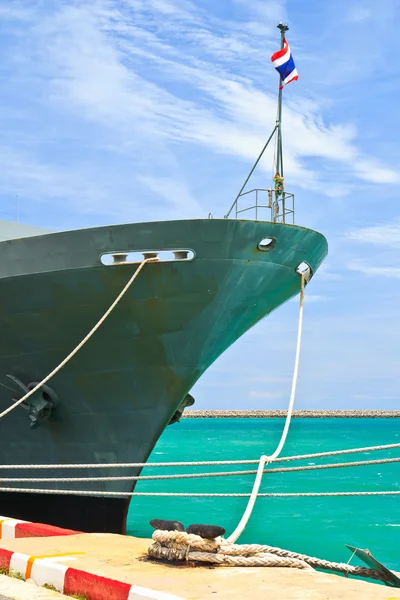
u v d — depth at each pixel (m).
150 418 10.16
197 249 8.97
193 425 106.69
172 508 17.38
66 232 9.31
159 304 9.32
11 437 11.31
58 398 10.50
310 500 19.20
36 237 9.51
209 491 21.47
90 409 10.42
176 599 4.34
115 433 10.41
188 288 9.20
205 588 4.67
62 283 9.51
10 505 11.52
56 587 5.14
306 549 12.75
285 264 9.73
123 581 4.77
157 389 9.98
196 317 9.43
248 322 10.10
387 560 11.88
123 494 10.12
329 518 16.19
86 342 9.87
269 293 9.88
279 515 16.56
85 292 9.48
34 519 11.18
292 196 9.94
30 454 11.17
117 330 9.64
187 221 8.85
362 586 4.79
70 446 10.75
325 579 5.00
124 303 9.38
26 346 10.30
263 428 91.25
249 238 9.04
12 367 10.63
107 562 5.43
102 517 10.54
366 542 13.47
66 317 9.78
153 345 9.66
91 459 10.62
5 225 13.05
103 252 9.17
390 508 17.72
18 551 5.89
